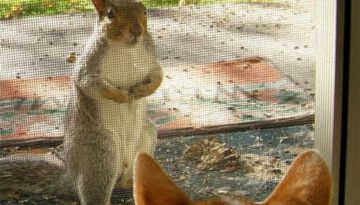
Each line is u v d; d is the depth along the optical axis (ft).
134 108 3.76
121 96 3.70
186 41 3.69
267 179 3.84
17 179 3.79
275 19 3.70
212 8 3.67
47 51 3.59
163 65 3.71
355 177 3.50
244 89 3.79
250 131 3.84
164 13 3.63
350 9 3.31
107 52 3.60
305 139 3.82
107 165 3.82
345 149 3.48
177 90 3.76
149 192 2.17
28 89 3.65
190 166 3.84
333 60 3.39
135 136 3.80
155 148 3.84
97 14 3.58
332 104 3.44
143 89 3.72
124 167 3.85
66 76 3.66
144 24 3.61
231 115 3.82
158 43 3.67
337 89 3.41
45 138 3.76
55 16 3.55
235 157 3.85
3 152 3.75
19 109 3.68
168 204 2.15
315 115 3.63
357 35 3.33
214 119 3.82
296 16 3.70
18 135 3.73
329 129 3.49
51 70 3.63
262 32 3.72
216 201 2.12
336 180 3.50
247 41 3.73
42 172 3.81
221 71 3.76
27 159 3.78
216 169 3.84
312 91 3.76
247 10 3.69
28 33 3.55
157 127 3.81
